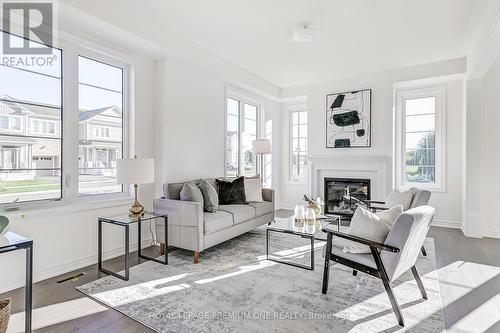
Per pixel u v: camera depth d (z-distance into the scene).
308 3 2.91
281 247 3.70
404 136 5.30
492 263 3.14
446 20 3.24
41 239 2.70
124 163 2.89
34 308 2.16
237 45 3.99
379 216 2.42
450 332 1.88
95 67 3.28
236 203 4.20
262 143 5.21
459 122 4.80
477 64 3.64
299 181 6.52
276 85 6.00
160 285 2.55
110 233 3.31
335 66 4.85
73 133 3.02
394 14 3.12
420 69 4.75
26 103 2.67
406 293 2.42
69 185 2.98
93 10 2.70
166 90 3.83
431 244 3.85
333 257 2.37
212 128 4.67
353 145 5.35
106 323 1.96
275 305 2.21
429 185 5.09
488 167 4.28
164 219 3.36
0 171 2.51
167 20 3.31
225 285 2.56
